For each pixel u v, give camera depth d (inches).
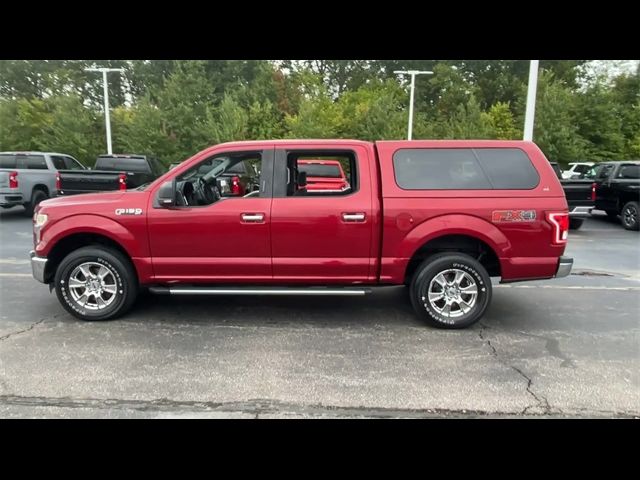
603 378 146.4
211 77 1409.9
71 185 491.2
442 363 157.1
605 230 500.7
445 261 186.5
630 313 215.0
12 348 166.4
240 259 188.5
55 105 1098.1
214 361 157.2
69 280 192.5
